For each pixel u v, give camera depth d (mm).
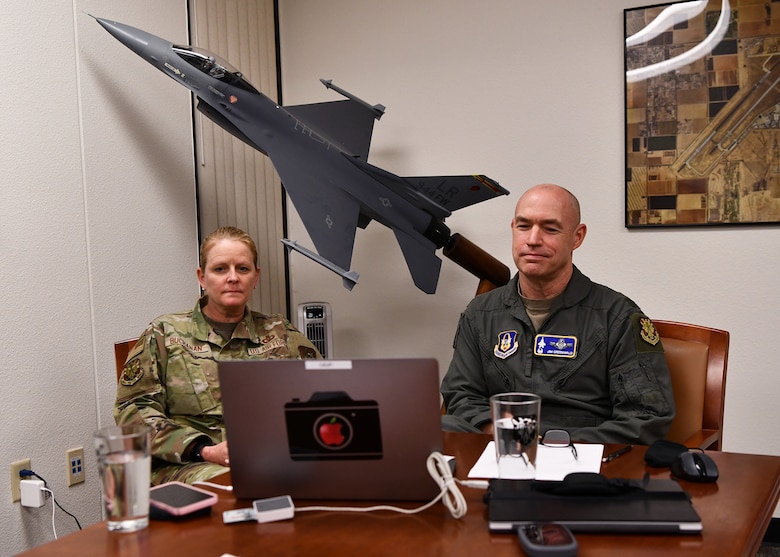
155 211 2639
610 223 2920
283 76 3449
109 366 2416
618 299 1956
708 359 1934
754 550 976
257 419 1090
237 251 1978
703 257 2787
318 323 3006
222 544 955
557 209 1931
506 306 2037
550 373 1938
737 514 1019
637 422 1729
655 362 1848
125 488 1003
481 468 1250
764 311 2709
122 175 2488
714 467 1164
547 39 2975
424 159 3197
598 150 2924
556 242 1929
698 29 2721
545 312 1998
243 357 2041
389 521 1025
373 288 3340
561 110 2973
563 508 998
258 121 2512
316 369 1061
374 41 3264
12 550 2057
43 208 2180
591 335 1915
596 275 2951
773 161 2646
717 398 1898
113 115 2453
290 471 1112
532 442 1125
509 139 3059
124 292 2488
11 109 2080
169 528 1022
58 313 2225
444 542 941
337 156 2602
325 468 1102
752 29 2648
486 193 2688
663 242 2844
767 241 2691
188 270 2814
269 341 2096
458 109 3133
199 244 2885
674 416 1777
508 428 1127
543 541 890
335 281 3418
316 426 1084
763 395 2721
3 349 2043
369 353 3359
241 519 1033
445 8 3131
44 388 2170
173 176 2732
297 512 1076
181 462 1768
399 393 1050
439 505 1086
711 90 2717
